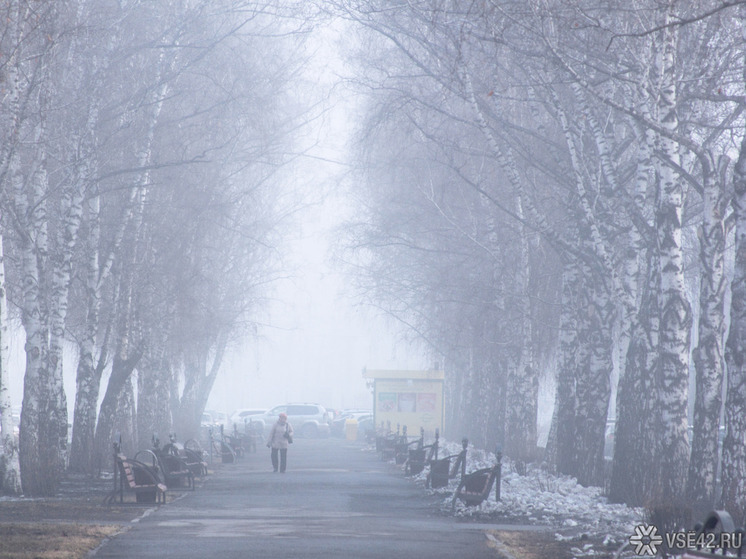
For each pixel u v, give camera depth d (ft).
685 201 307.58
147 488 247.70
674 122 252.83
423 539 173.17
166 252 427.33
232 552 148.87
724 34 278.87
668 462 252.42
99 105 358.43
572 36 270.05
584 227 343.67
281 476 377.09
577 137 343.46
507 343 446.19
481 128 334.03
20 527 177.27
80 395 375.45
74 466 362.33
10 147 278.87
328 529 187.52
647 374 273.75
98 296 387.55
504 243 418.51
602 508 252.83
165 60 391.24
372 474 394.11
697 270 423.23
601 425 337.31
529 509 248.11
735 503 198.59
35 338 302.04
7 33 273.33
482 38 261.03
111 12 356.79
